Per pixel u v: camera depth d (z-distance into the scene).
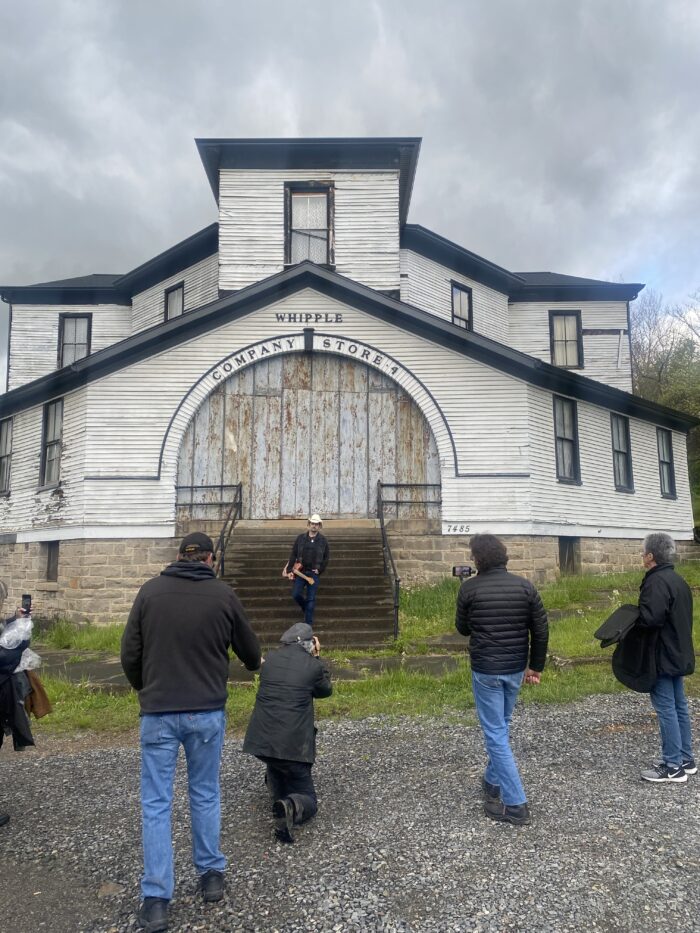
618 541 16.98
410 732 6.59
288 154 16.42
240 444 14.50
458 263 19.52
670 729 5.23
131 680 3.93
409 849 4.18
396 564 14.16
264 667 4.91
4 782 5.61
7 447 17.67
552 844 4.20
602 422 17.19
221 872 3.71
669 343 40.31
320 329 14.62
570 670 8.61
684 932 3.33
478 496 14.22
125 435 14.25
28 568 15.95
